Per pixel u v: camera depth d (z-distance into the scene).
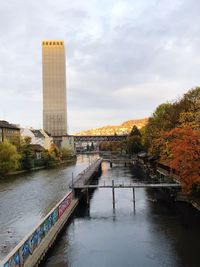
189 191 56.38
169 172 77.94
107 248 39.44
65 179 104.75
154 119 99.44
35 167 148.38
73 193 63.41
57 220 46.47
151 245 39.94
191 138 53.19
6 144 117.06
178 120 72.56
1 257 37.66
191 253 37.12
